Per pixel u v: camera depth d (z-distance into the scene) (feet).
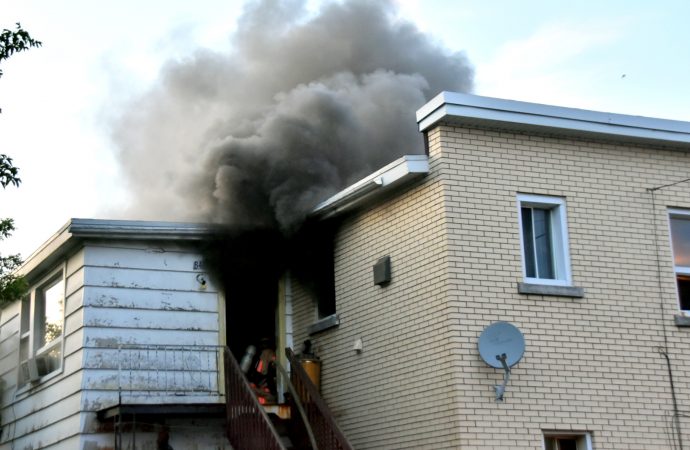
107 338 39.99
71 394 40.04
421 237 36.42
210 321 42.09
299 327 44.47
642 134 38.99
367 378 38.91
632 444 35.70
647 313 37.60
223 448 40.70
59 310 43.75
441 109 35.68
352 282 40.86
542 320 35.60
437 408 34.35
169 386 40.42
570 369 35.47
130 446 39.11
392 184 37.60
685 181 40.11
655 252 38.58
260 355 44.75
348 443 35.68
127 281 41.01
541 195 37.14
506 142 36.96
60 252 42.57
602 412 35.53
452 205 35.29
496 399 33.88
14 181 36.55
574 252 36.99
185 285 42.06
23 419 46.11
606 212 38.09
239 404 37.99
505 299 35.19
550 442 35.19
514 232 36.14
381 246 39.09
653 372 36.99
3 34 35.78
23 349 48.44
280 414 40.22
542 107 37.11
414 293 36.52
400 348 36.99
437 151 35.96
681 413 36.94
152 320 40.98
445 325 34.40
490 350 33.78
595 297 36.81
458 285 34.55
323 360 42.34
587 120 37.86
